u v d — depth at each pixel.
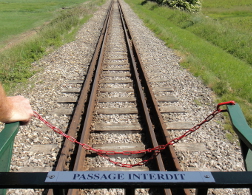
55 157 4.18
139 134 4.82
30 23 23.67
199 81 7.75
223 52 11.55
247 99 6.59
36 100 6.41
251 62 10.61
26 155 4.23
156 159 3.80
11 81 7.74
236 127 2.13
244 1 38.50
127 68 8.80
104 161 4.05
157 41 13.38
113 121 5.28
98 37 14.20
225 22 20.38
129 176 1.59
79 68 8.90
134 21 20.59
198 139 4.71
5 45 15.64
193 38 14.36
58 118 5.48
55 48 11.73
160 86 7.34
